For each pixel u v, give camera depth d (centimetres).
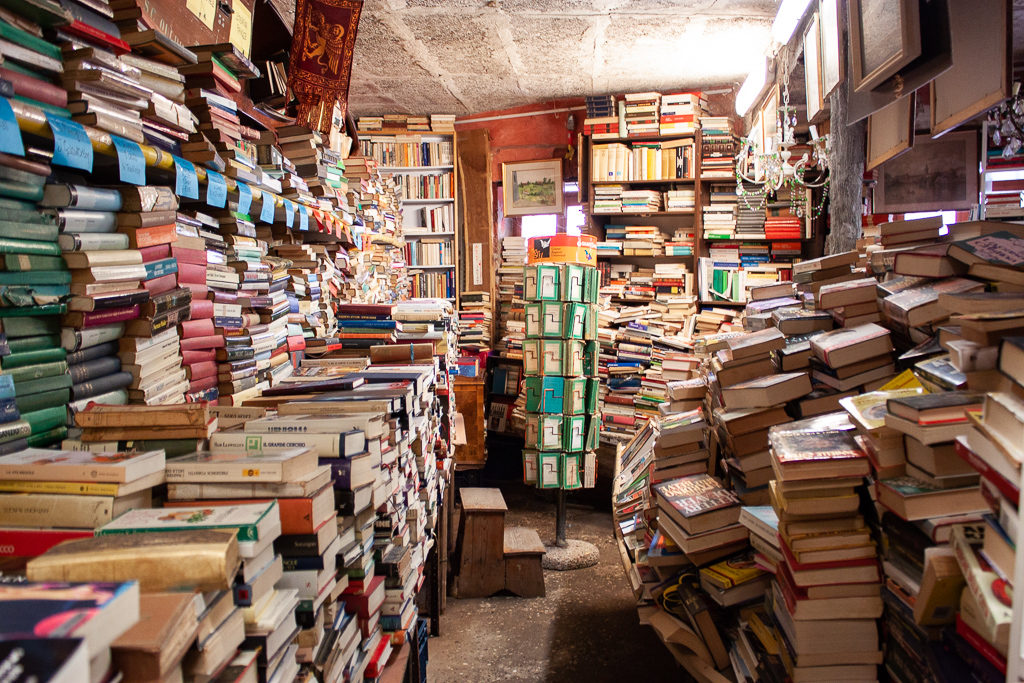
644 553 292
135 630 64
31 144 112
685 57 534
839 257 287
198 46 172
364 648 153
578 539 508
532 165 695
